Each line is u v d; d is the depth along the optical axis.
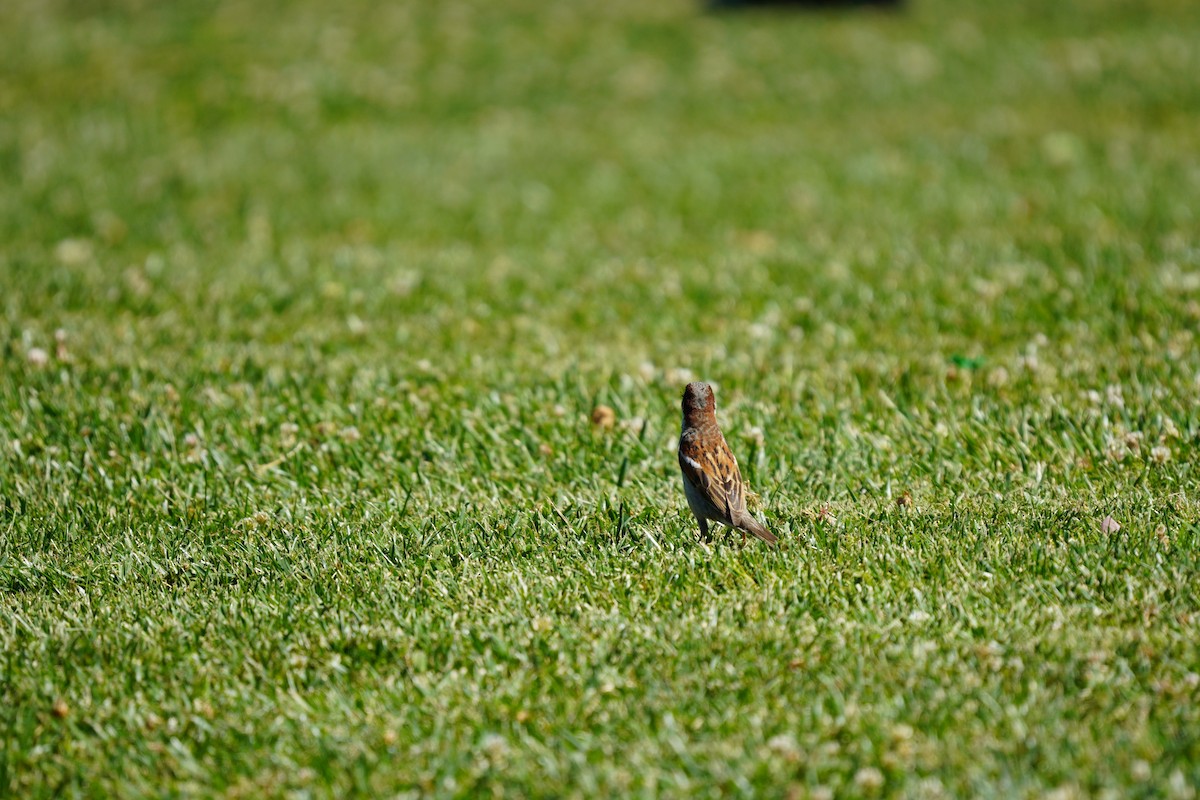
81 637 8.43
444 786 6.80
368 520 10.16
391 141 28.08
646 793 6.59
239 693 7.78
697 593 8.63
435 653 8.12
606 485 10.77
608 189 24.69
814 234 20.50
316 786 6.93
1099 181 22.61
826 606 8.40
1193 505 9.56
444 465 11.29
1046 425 11.30
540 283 17.70
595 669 7.81
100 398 12.80
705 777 6.71
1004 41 34.66
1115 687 7.29
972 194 22.42
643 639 8.10
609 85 32.31
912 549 9.09
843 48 34.53
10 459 11.55
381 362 14.02
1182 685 7.25
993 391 12.35
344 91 31.09
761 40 35.38
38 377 13.34
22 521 10.35
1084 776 6.50
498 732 7.28
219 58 32.84
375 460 11.45
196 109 29.59
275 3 38.50
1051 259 17.17
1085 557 8.74
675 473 10.98
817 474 10.70
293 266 19.06
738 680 7.64
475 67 33.38
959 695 7.29
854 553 9.05
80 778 7.09
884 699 7.29
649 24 37.47
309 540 9.83
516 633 8.26
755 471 10.80
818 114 29.70
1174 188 21.78
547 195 24.44
